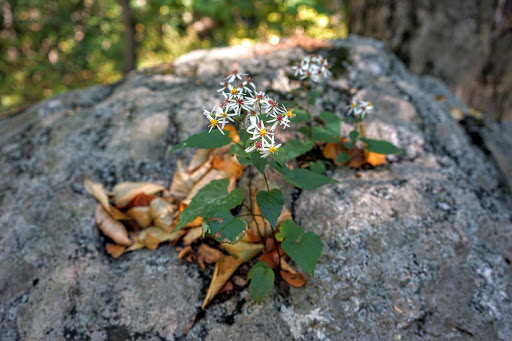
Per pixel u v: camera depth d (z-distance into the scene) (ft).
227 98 1.05
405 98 1.74
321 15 4.51
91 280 1.23
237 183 1.41
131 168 1.51
